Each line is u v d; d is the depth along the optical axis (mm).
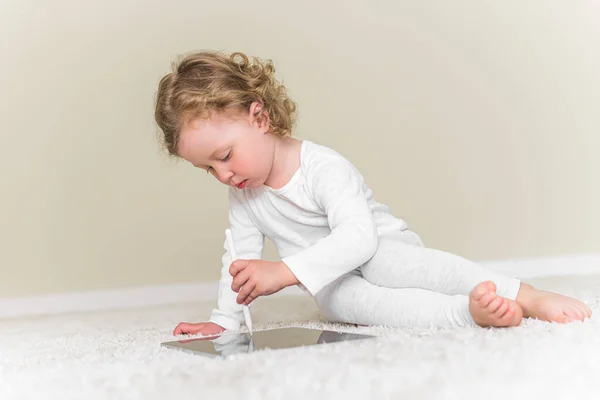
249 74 1464
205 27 3070
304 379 704
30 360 1059
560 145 3256
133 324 1844
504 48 3250
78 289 2857
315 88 3145
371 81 3186
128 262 2920
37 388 776
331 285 1392
